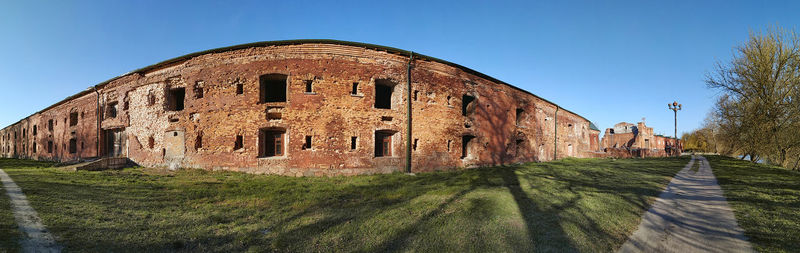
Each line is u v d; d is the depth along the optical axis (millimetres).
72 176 12344
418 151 16750
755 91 21578
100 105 21641
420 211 7531
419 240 5457
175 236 5613
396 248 5129
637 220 6852
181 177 13414
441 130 17766
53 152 27688
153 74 18234
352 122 15461
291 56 15492
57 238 5059
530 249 5059
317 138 15047
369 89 15938
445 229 6043
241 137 15648
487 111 20891
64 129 26016
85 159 20625
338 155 15102
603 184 12156
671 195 9969
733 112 23812
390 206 8148
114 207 7438
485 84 20953
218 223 6570
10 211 6340
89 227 5766
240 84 15859
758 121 21578
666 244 5441
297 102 15188
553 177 14484
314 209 7871
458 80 19047
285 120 15102
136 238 5395
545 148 28422
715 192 10477
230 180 12766
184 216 7023
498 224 6355
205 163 15852
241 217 7090
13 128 40719
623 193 10023
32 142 32906
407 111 16484
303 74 15359
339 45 15828
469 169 18078
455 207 7902
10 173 13086
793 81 19781
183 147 16469
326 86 15391
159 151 17375
